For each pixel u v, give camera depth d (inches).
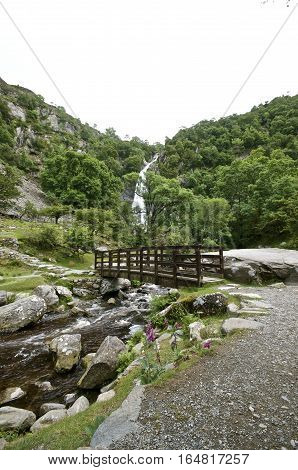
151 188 1505.9
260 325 210.1
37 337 364.8
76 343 292.2
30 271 711.1
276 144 2881.4
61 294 551.2
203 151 3265.3
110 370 215.8
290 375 139.1
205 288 341.1
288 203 1007.0
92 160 1895.9
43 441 114.8
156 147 4503.0
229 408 114.5
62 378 249.4
